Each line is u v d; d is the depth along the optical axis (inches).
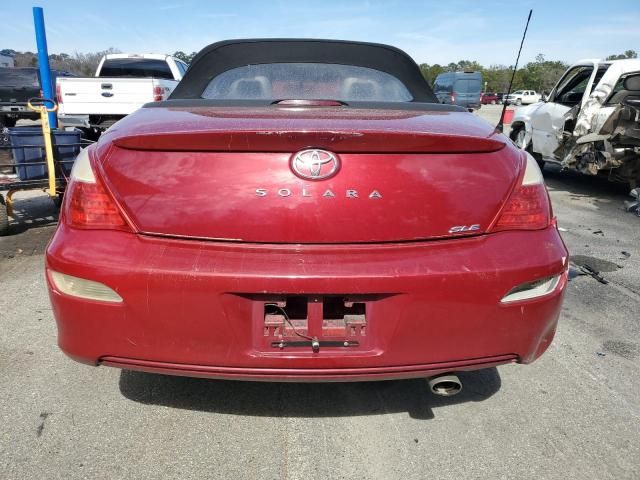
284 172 70.8
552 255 75.0
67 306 72.0
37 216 226.5
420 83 119.0
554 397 97.0
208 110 87.5
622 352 114.1
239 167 71.0
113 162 73.6
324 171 70.8
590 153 270.8
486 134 80.3
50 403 92.2
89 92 369.4
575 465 79.4
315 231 71.0
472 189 74.5
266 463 79.0
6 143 197.2
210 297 68.2
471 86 1016.9
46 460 78.2
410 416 91.1
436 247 72.5
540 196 78.6
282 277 67.6
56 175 202.4
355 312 72.8
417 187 72.8
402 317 70.1
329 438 85.0
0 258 168.9
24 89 594.9
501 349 74.7
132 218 71.8
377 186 71.9
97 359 73.9
